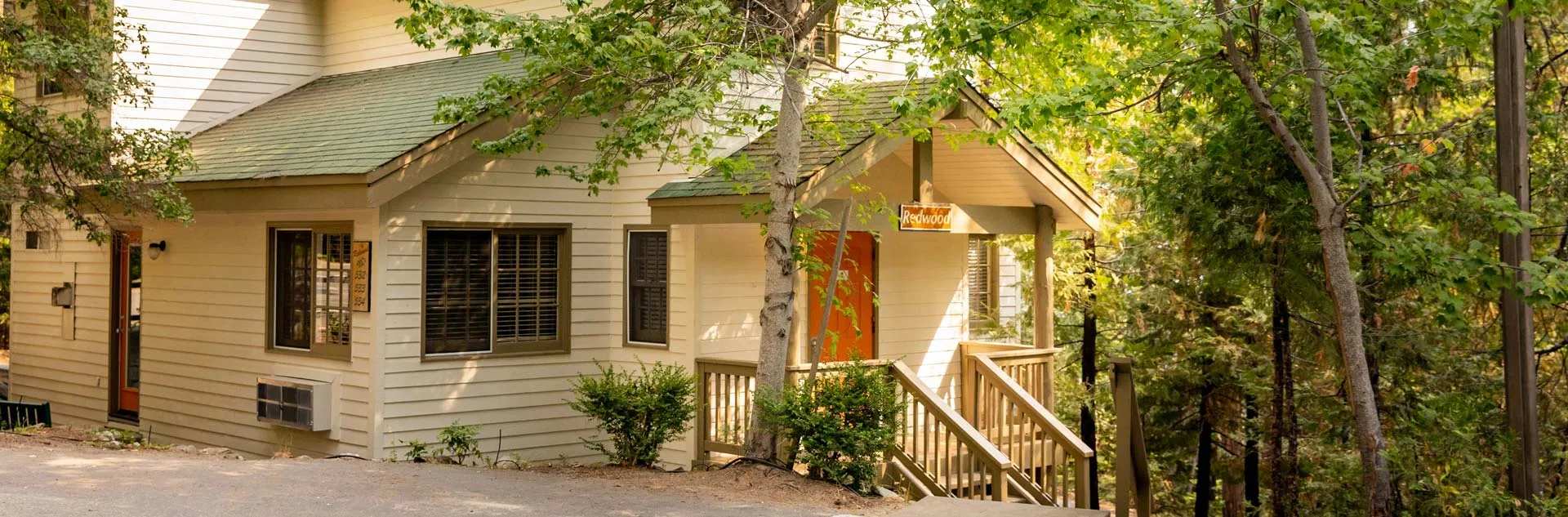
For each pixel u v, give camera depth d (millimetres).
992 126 13391
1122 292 18766
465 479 10445
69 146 13117
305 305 13719
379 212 12656
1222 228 12516
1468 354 14297
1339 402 14359
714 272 13508
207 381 14750
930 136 11766
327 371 13305
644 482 10648
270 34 17016
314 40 17547
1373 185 11703
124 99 14664
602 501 9633
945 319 15617
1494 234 12312
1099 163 18375
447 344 13281
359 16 17203
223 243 14594
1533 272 10445
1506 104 11188
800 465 12133
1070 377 20328
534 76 11219
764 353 11195
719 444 12828
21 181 13688
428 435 13031
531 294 13836
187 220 13109
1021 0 10367
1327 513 15641
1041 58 12102
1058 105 10414
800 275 14086
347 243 13242
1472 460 12609
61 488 8656
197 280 14945
